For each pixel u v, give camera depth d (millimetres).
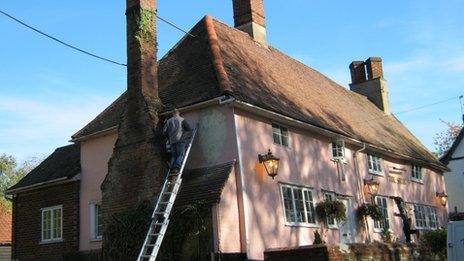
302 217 16547
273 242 15031
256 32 21859
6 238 28234
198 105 15250
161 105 15867
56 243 18578
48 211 19281
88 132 18422
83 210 18172
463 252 12305
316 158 18016
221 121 15102
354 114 24109
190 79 16688
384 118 28625
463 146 32531
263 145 15695
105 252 14977
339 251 11758
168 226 13828
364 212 19516
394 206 22438
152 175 14680
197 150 15336
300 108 18438
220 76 15664
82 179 18500
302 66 25094
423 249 16125
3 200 38125
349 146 20234
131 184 15141
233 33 20344
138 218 14367
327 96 23531
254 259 14148
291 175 16578
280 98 17891
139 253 13742
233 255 13578
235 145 14695
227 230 13750
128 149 15547
